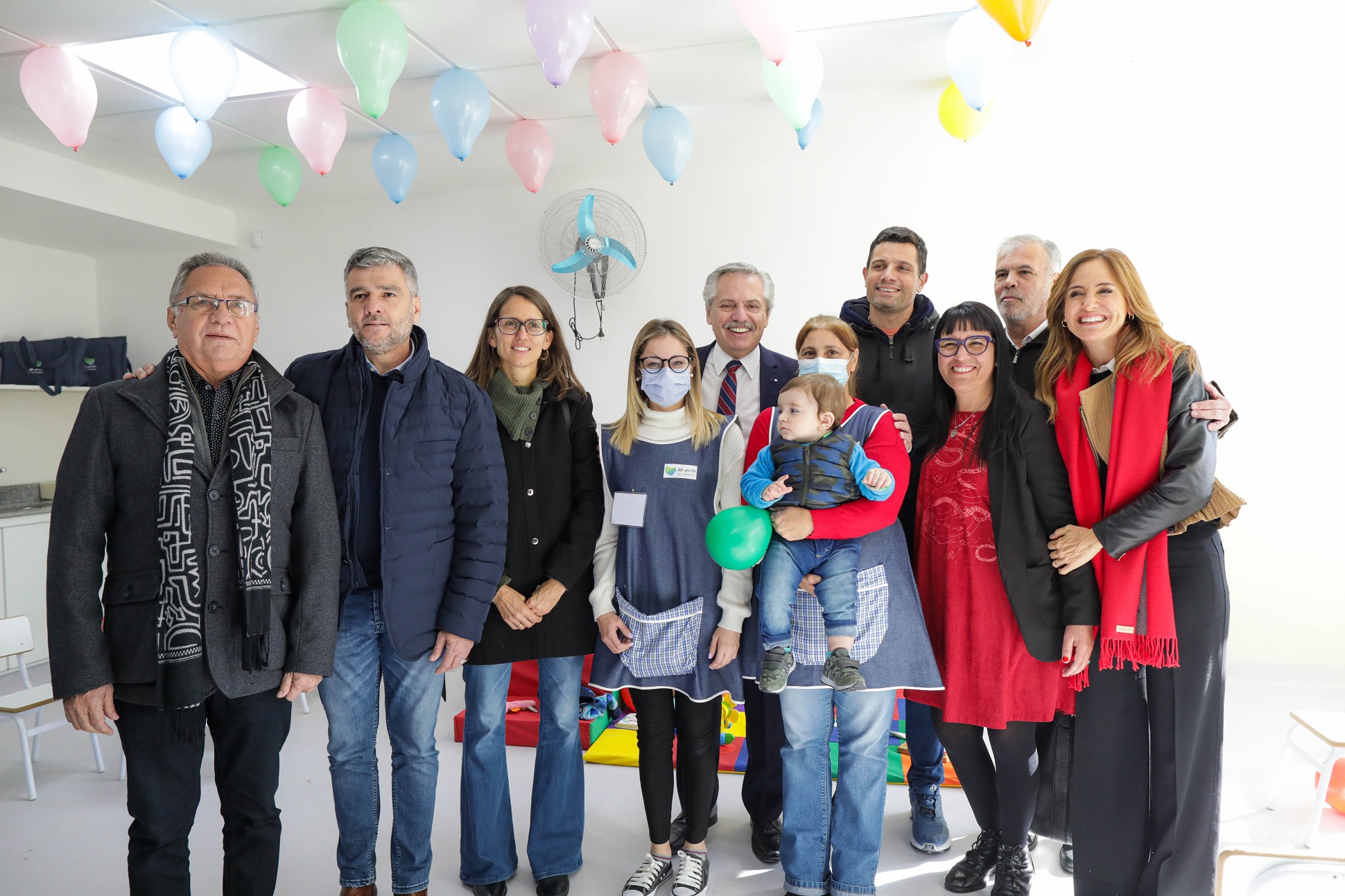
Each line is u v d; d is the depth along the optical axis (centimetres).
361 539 204
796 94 333
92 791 316
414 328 213
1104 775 197
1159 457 187
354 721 209
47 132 422
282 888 241
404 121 421
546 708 231
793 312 485
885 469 200
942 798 294
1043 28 353
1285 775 321
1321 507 418
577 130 441
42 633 484
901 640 202
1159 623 186
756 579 219
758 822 251
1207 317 429
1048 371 209
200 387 183
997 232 452
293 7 311
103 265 590
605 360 514
